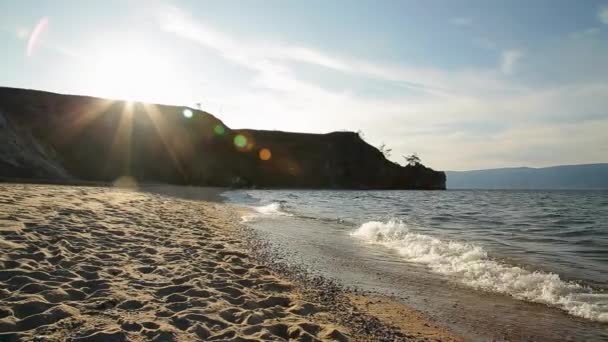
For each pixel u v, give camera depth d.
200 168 71.12
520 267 8.84
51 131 59.69
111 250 6.95
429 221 20.20
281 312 5.00
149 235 8.95
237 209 22.58
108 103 70.44
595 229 16.88
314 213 22.94
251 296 5.43
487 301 6.39
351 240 12.34
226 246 9.23
